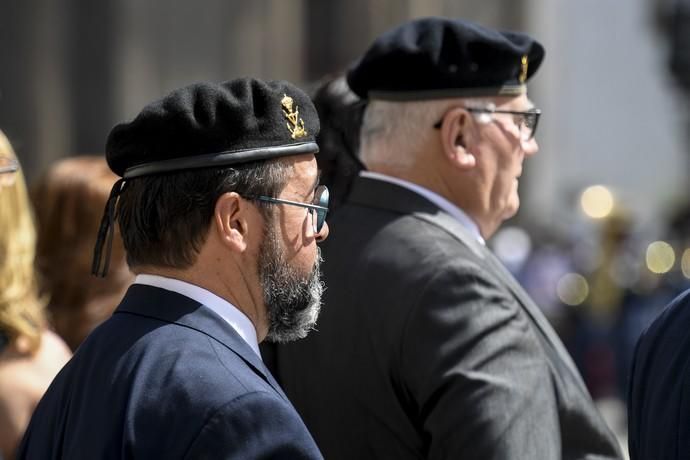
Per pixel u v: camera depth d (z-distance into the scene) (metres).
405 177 6.65
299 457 4.38
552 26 47.19
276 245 4.82
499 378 5.87
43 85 30.45
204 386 4.38
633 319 22.72
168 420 4.33
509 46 6.57
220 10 33.50
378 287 6.21
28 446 4.89
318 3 36.72
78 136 30.91
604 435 6.27
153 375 4.45
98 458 4.36
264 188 4.77
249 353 4.66
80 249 8.25
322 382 6.39
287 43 35.03
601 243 23.47
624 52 61.06
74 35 30.91
